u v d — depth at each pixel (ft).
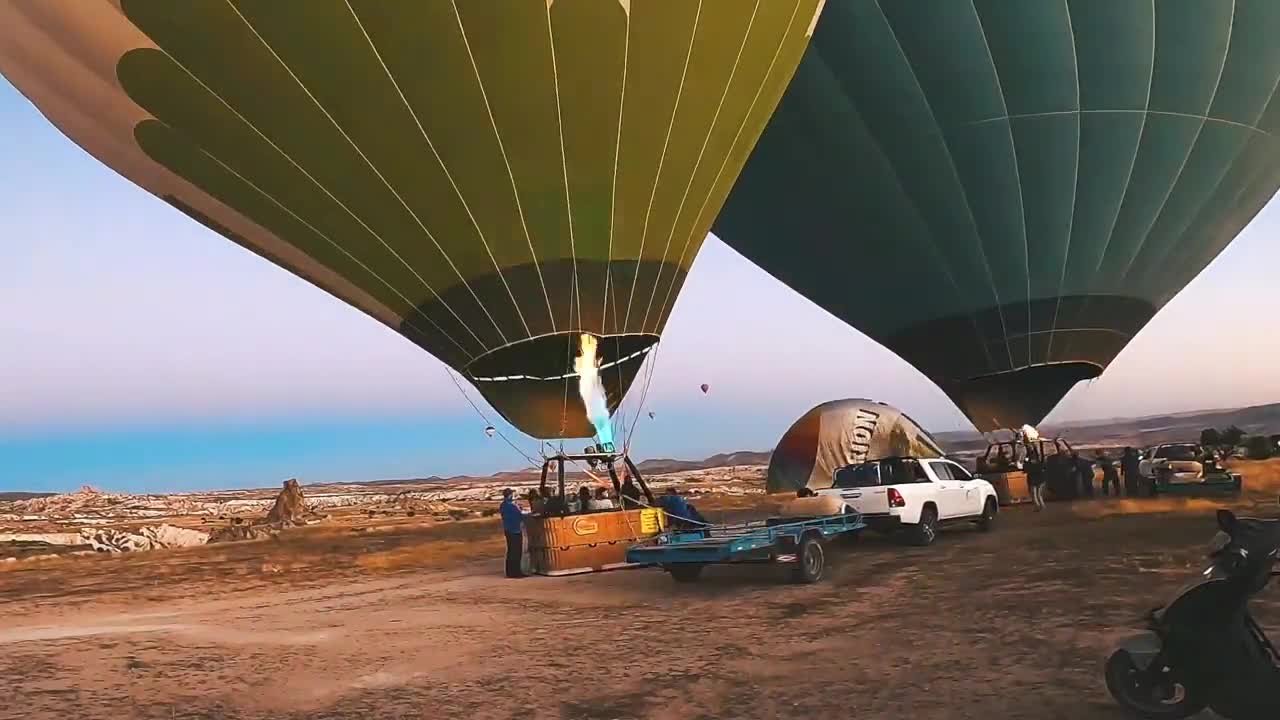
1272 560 17.11
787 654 25.88
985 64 70.85
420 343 49.47
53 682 26.61
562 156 42.57
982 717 19.21
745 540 38.78
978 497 57.11
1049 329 77.66
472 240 43.96
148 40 40.34
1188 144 73.67
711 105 44.65
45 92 47.11
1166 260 78.43
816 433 87.15
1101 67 70.64
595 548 47.42
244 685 25.48
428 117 41.06
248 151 43.45
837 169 77.92
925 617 30.07
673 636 29.37
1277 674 17.17
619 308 45.80
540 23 39.70
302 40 39.34
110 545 94.38
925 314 81.61
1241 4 71.61
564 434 47.42
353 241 45.62
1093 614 28.73
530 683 24.07
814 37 72.84
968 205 75.10
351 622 35.63
